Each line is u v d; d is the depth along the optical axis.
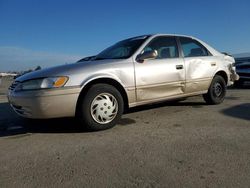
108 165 3.34
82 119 4.66
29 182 2.99
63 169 3.28
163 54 5.78
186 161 3.40
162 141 4.14
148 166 3.28
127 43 5.86
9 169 3.34
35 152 3.88
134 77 5.15
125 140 4.24
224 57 7.07
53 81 4.48
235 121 5.20
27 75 4.83
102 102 4.75
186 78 5.99
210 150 3.74
